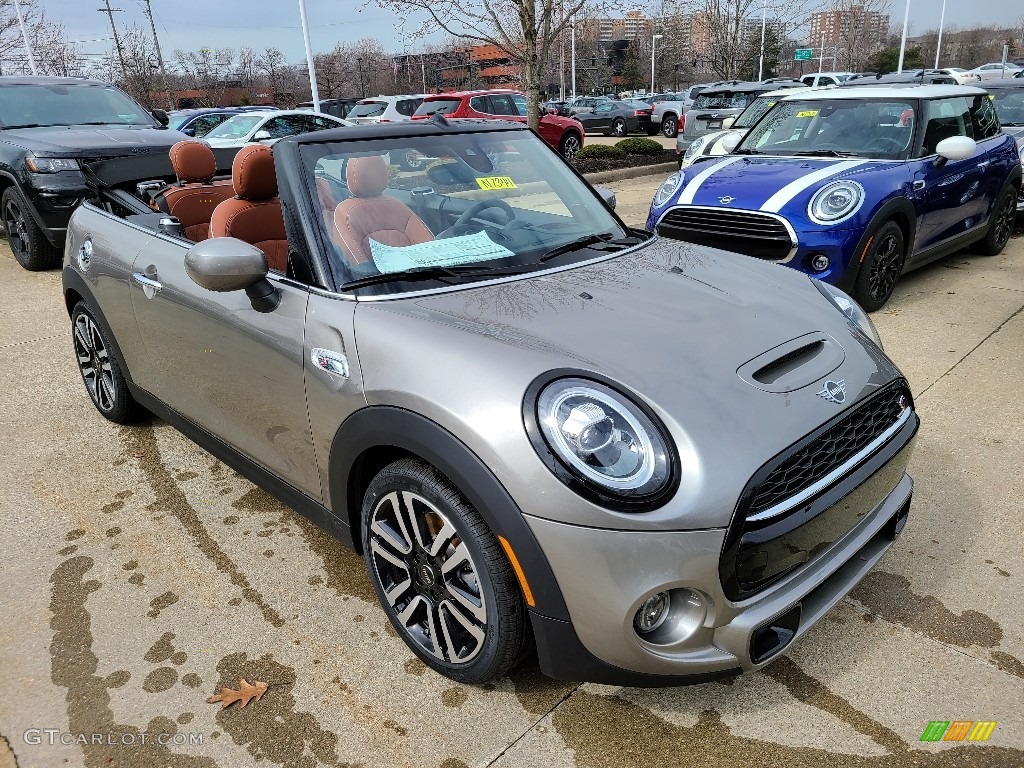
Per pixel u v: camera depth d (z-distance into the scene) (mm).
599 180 12258
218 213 3143
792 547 1873
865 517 2164
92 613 2541
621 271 2561
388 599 2293
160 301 2939
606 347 2014
